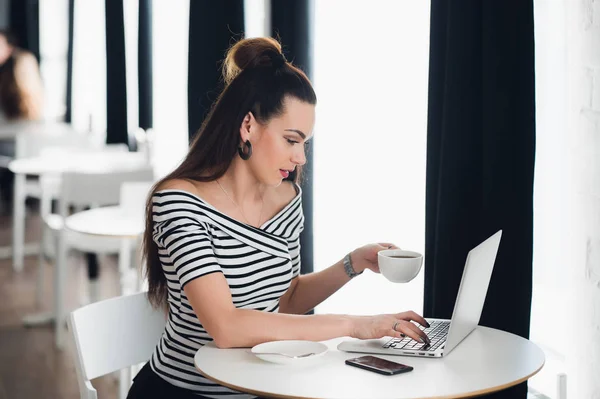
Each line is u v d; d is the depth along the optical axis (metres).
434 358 1.75
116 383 3.41
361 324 1.78
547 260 2.44
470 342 1.87
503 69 2.24
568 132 2.33
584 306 2.29
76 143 5.54
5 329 4.13
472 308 1.86
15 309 4.45
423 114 2.72
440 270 2.38
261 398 1.86
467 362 1.72
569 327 2.38
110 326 2.03
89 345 1.98
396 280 1.88
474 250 1.69
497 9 2.23
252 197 2.00
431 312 2.49
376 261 2.08
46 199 5.32
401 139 2.81
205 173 1.97
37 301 4.56
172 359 1.92
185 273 1.80
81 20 7.10
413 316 1.82
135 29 5.77
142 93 5.56
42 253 4.56
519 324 2.29
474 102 2.34
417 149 2.75
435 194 2.45
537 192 2.42
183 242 1.82
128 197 3.67
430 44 2.41
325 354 1.76
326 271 2.14
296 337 1.76
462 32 2.31
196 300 1.79
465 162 2.35
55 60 8.12
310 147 3.27
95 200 4.00
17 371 3.56
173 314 1.93
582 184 2.27
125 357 2.06
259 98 1.90
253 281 1.92
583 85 2.24
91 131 6.31
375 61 2.90
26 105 6.40
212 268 1.81
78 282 4.91
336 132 3.12
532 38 2.21
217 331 1.77
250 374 1.63
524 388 2.27
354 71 3.00
